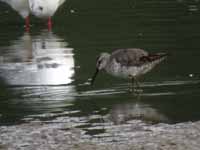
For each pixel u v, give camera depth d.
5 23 20.88
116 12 21.30
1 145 10.74
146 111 12.28
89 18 20.78
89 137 11.00
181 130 11.19
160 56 13.54
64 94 13.49
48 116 12.14
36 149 10.52
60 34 18.92
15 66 15.71
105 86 13.95
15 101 13.14
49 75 14.88
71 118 12.00
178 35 18.06
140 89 13.62
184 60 15.59
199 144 10.52
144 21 19.92
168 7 21.80
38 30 19.69
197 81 14.03
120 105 12.68
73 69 15.29
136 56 13.51
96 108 12.54
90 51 16.75
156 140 10.76
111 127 11.47
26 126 11.64
